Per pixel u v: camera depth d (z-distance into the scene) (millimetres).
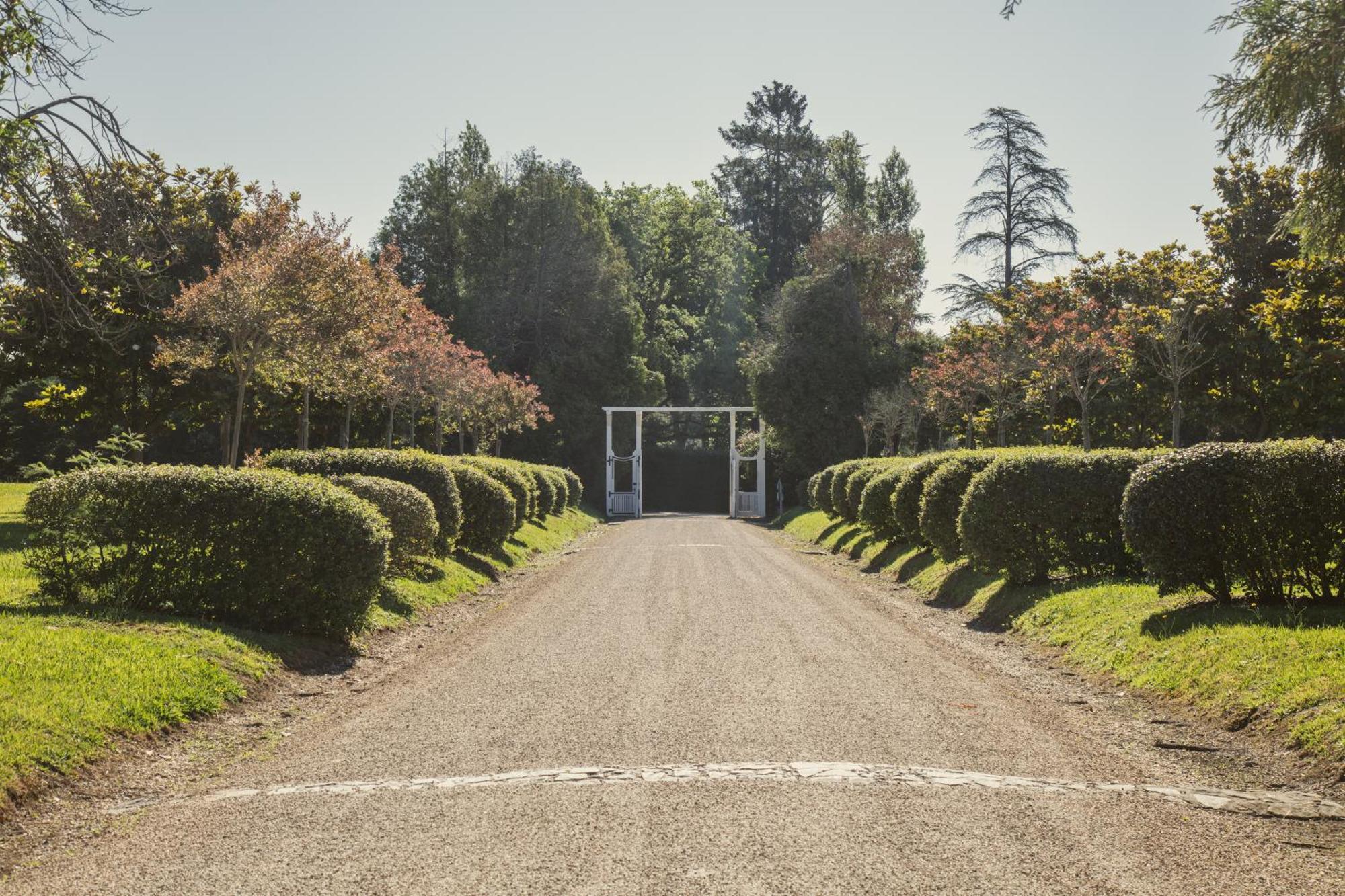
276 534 10148
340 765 6465
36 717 6465
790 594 15859
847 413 48969
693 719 7465
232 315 17641
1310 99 8070
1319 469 9133
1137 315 24406
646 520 49156
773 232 80250
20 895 4492
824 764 6238
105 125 11633
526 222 59125
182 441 39062
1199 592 10352
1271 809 5445
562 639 11359
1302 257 9367
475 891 4344
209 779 6309
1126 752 6672
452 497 15672
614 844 4883
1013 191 51031
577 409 57281
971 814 5297
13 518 20531
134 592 10078
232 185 26250
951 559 15547
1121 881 4422
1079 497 12641
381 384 24812
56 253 12023
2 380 24641
